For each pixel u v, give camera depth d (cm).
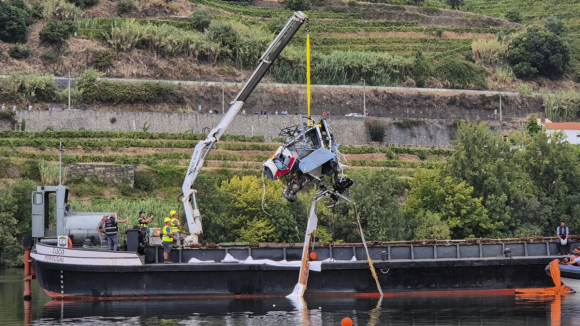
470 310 6944
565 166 13775
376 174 13212
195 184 11794
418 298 7819
